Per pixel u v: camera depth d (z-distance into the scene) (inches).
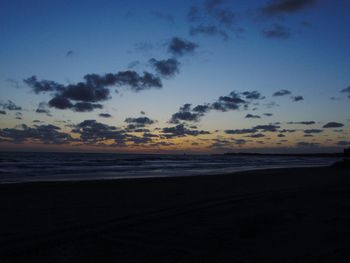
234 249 254.8
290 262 223.6
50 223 341.1
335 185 738.8
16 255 240.1
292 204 468.8
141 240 280.7
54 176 1162.6
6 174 1214.9
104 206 452.1
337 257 231.5
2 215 384.5
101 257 237.6
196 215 387.2
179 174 1346.0
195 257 237.0
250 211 412.8
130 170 1621.6
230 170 1685.5
